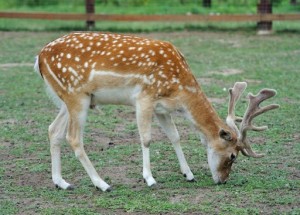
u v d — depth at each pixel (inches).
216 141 442.9
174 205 402.6
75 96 436.8
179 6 1451.8
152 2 1485.0
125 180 463.5
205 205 404.5
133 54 436.1
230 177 465.1
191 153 530.6
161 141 566.3
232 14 1245.7
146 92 439.5
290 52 1001.5
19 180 466.0
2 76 845.8
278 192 431.5
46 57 442.9
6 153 533.3
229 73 855.1
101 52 435.5
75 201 418.3
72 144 440.5
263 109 448.1
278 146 546.3
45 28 1237.7
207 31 1198.3
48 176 475.8
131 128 610.9
